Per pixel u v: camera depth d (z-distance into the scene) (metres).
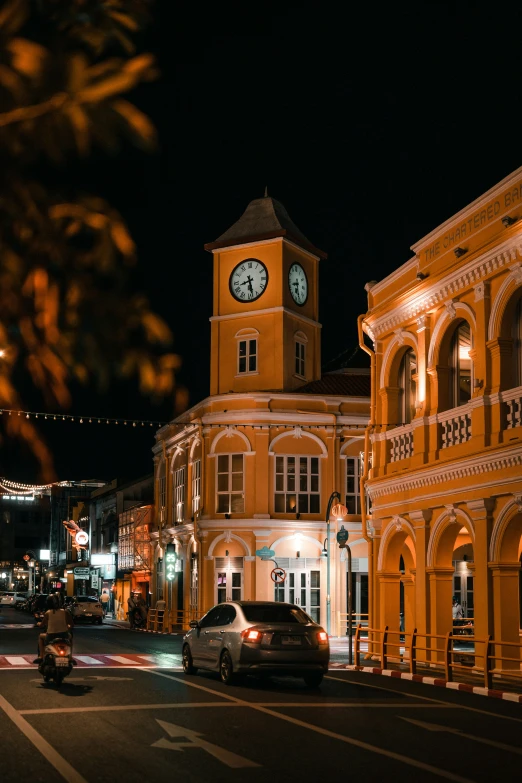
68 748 11.46
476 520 21.52
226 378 43.84
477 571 21.48
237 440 41.81
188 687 18.25
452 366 23.86
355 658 23.62
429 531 23.88
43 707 15.14
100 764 10.45
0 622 54.38
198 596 41.84
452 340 23.84
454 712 15.36
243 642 18.41
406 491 24.95
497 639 20.61
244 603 19.80
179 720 13.84
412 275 25.50
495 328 21.19
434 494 23.44
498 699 17.39
